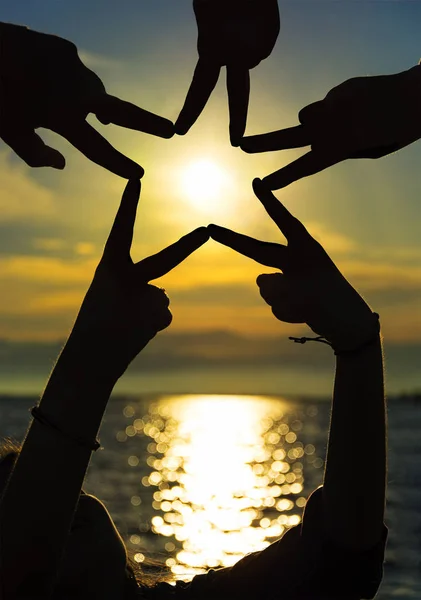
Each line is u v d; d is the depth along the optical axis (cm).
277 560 145
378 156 126
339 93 122
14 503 110
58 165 132
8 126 123
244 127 125
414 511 1819
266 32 120
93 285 116
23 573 110
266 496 2678
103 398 114
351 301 123
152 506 2166
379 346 126
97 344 113
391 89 121
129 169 120
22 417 6969
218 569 163
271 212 122
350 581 135
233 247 120
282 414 17662
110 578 140
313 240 122
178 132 123
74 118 121
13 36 120
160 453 5322
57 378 113
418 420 8712
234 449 6078
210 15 120
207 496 2653
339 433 127
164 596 156
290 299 121
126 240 116
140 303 115
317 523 140
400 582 966
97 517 144
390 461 3659
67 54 121
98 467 3725
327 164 125
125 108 120
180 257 117
